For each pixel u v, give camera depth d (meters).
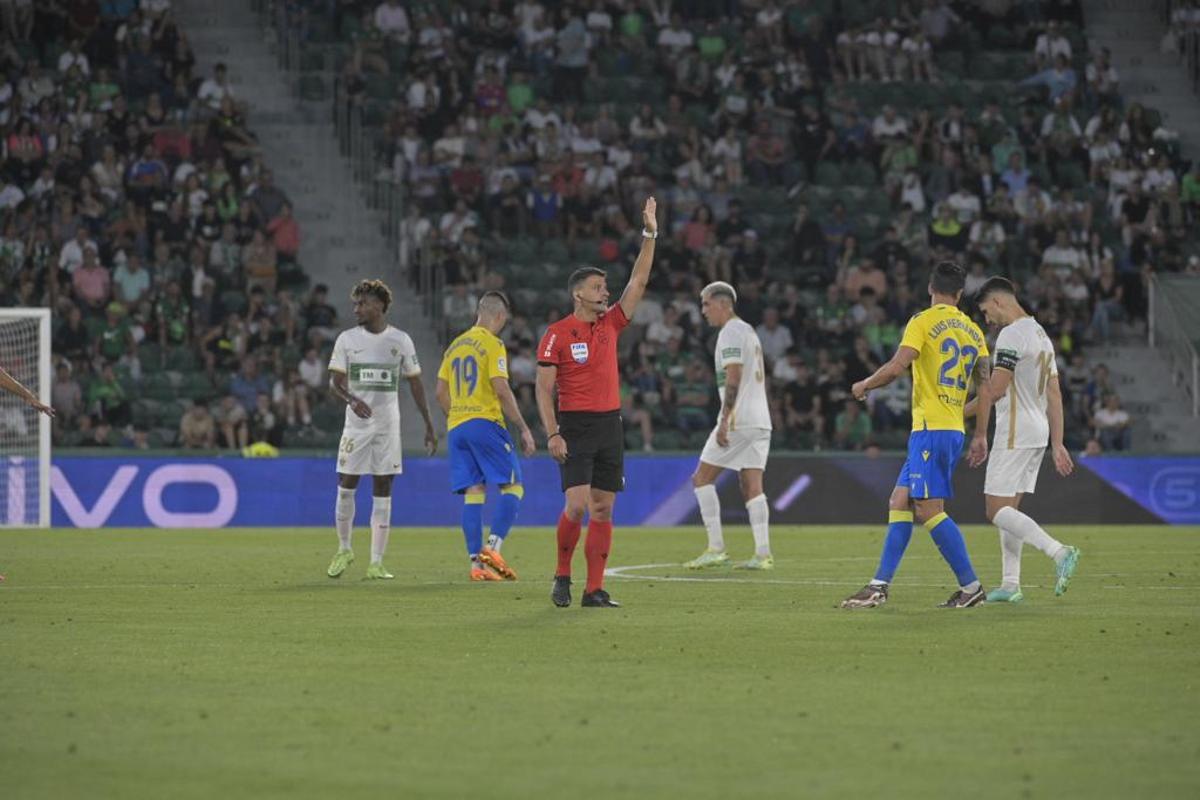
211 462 91.69
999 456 44.09
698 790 19.94
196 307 105.00
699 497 58.84
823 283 113.00
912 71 127.81
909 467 41.94
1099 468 97.12
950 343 41.50
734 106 121.88
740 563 60.75
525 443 51.56
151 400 101.06
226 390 101.62
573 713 25.31
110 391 98.50
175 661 31.23
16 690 27.56
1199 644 34.38
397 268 113.12
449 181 115.06
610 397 41.78
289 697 26.83
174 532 84.81
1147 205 120.44
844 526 93.31
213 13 124.75
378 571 52.50
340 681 28.64
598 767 21.27
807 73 125.31
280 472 92.25
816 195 119.62
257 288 104.50
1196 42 134.88
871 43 127.12
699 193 116.62
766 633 36.06
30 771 21.08
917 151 121.00
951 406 41.78
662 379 104.06
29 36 118.38
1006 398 44.09
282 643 34.09
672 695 27.09
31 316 89.19
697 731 23.81
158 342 103.25
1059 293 113.19
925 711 25.59
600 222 114.88
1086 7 137.50
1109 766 21.44
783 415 103.19
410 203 113.56
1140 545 74.38
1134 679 29.08
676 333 106.19
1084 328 114.56
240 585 49.50
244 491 91.94
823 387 103.75
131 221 107.31
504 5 124.56
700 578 53.53
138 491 91.12
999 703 26.38
